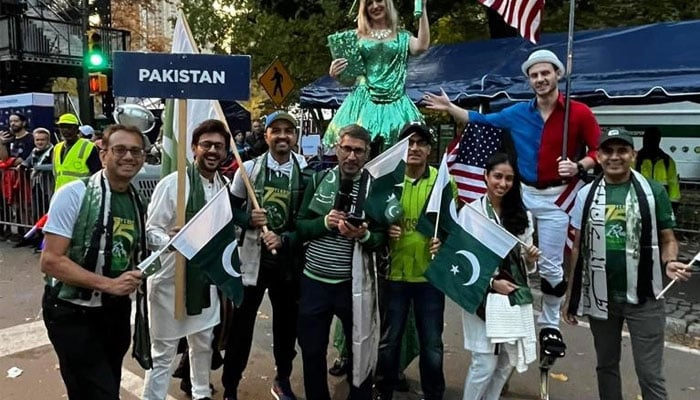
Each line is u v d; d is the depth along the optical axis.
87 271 2.82
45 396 4.31
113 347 3.16
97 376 2.95
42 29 20.11
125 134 2.91
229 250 3.40
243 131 14.91
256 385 4.60
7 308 6.27
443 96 4.57
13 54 19.31
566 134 4.15
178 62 3.36
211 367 4.36
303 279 3.78
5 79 19.70
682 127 12.77
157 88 3.34
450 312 6.46
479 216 3.51
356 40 4.63
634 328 3.45
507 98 7.73
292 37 14.48
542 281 4.27
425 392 3.90
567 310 3.69
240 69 3.42
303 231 3.70
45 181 8.97
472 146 4.46
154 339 3.56
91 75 13.03
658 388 3.44
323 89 9.77
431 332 3.83
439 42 14.19
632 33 7.96
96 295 2.93
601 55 7.54
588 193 3.53
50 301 2.95
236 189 4.07
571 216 3.89
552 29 11.73
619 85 6.77
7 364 4.86
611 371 3.68
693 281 7.46
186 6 16.81
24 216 9.26
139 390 4.49
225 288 3.38
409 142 3.81
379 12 4.58
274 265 4.05
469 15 13.49
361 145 3.54
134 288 2.89
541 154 4.26
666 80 6.50
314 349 3.73
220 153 3.62
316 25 13.21
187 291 3.48
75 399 2.98
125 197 3.01
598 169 4.49
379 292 3.98
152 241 3.45
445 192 3.68
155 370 3.58
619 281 3.43
